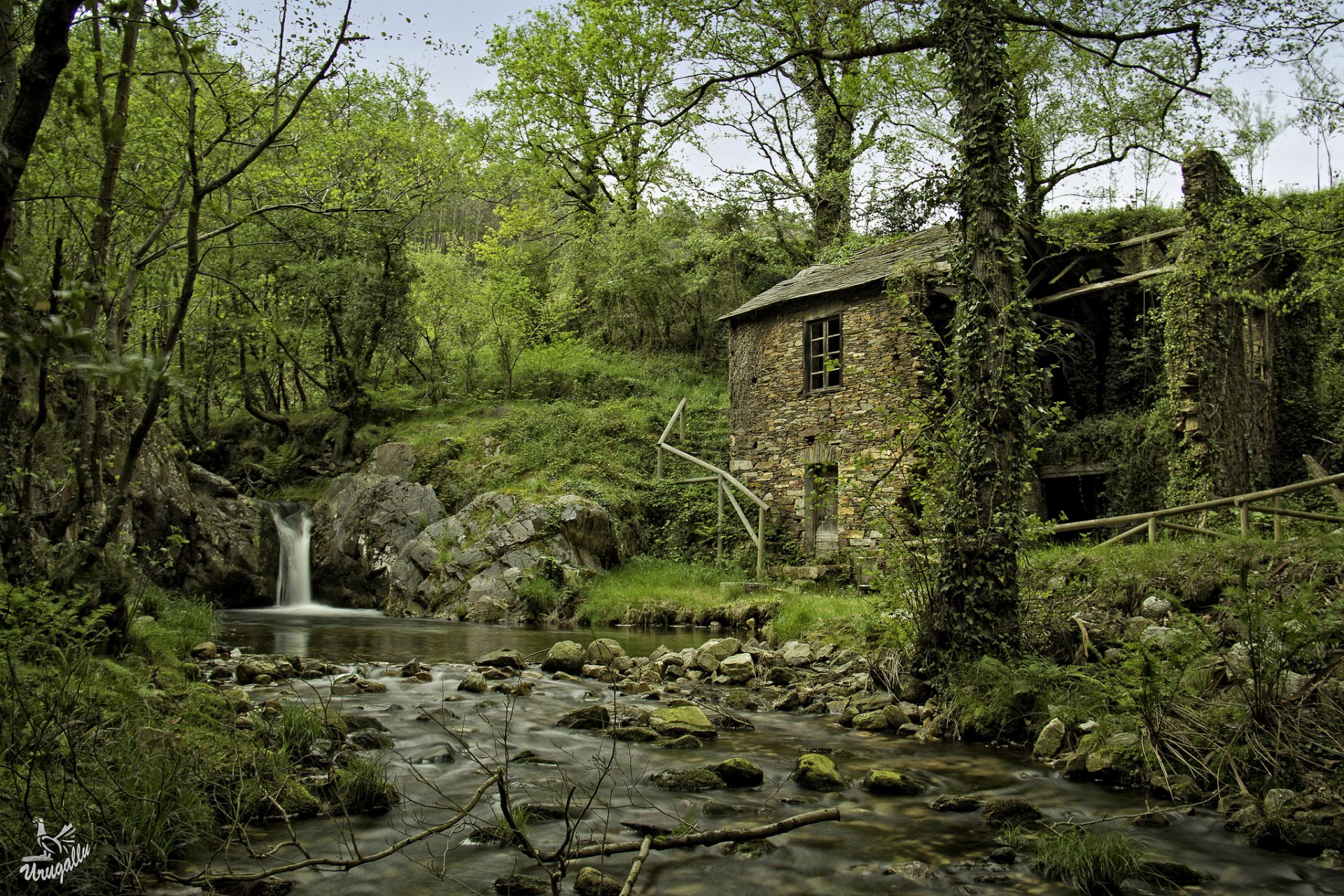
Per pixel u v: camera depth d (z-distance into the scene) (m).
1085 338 18.55
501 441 21.34
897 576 8.17
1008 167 8.02
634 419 22.73
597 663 9.84
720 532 17.97
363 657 10.76
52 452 8.18
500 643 12.26
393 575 18.08
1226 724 5.48
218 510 18.27
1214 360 14.45
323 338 22.77
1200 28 8.99
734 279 27.81
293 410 26.23
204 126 8.22
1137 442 16.30
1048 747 6.15
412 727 6.56
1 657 4.54
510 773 5.47
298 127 13.20
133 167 8.01
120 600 6.64
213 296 17.11
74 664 4.93
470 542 17.58
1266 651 5.46
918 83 16.78
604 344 29.03
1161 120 10.59
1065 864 3.97
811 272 20.91
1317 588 7.37
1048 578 9.21
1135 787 5.43
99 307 6.12
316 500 21.39
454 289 26.03
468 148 21.47
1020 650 7.43
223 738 5.15
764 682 8.91
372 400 23.39
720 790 5.24
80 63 6.04
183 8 4.25
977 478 7.64
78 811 3.71
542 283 30.14
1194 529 10.14
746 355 20.47
